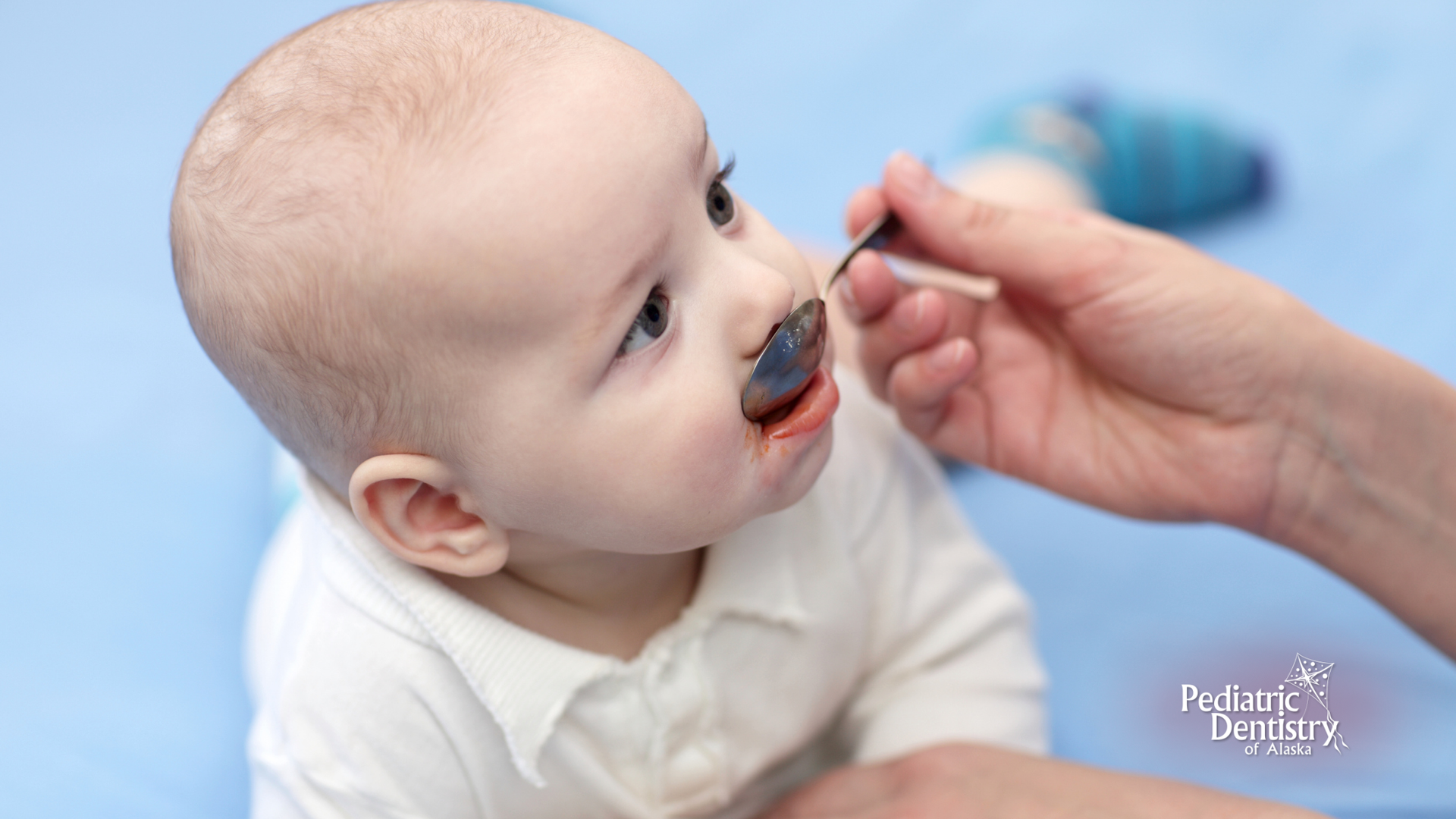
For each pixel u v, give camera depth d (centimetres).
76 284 156
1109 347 92
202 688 121
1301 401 89
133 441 141
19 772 114
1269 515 95
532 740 77
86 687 121
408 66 67
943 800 85
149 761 115
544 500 69
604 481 67
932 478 101
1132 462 96
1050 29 172
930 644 98
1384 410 88
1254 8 168
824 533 86
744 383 68
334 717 77
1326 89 157
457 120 64
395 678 76
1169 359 90
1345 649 113
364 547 76
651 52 178
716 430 67
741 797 94
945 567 98
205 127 72
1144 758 109
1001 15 176
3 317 153
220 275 69
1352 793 103
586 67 65
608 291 63
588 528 71
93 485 137
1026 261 90
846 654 92
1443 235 140
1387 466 90
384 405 69
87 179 169
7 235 162
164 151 173
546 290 62
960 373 88
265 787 82
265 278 67
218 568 130
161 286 157
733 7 183
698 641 82
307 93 68
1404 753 105
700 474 68
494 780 80
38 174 170
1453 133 150
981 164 144
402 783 78
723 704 86
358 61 68
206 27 190
